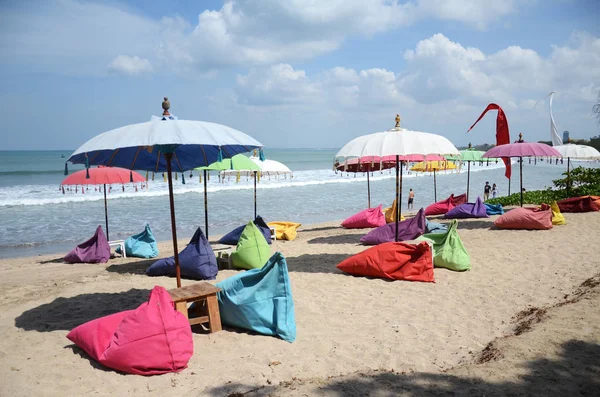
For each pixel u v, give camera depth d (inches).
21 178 1948.8
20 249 628.4
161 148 235.9
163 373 185.5
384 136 314.5
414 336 225.3
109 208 1027.9
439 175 2315.5
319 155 5772.6
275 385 172.4
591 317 221.9
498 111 535.8
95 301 306.3
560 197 784.3
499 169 2906.0
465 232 537.3
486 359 189.2
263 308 229.3
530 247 424.2
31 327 252.7
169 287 345.4
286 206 1090.1
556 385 159.2
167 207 1048.8
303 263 406.6
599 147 941.2
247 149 266.5
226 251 409.7
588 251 395.5
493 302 274.8
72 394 169.8
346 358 199.5
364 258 341.7
